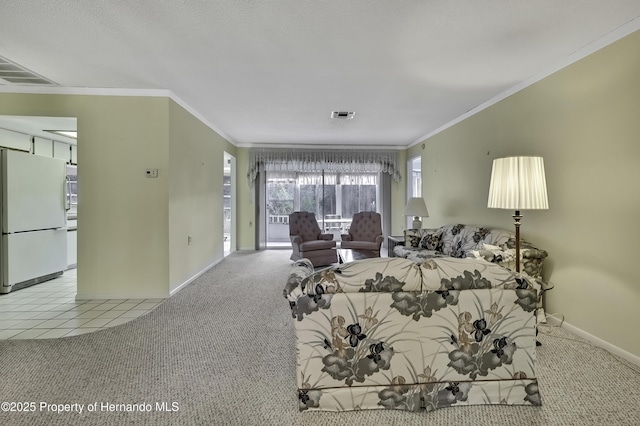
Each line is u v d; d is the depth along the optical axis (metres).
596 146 2.34
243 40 2.37
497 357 1.64
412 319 1.61
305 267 1.99
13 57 2.68
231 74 3.00
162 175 3.47
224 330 2.63
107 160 3.44
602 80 2.29
